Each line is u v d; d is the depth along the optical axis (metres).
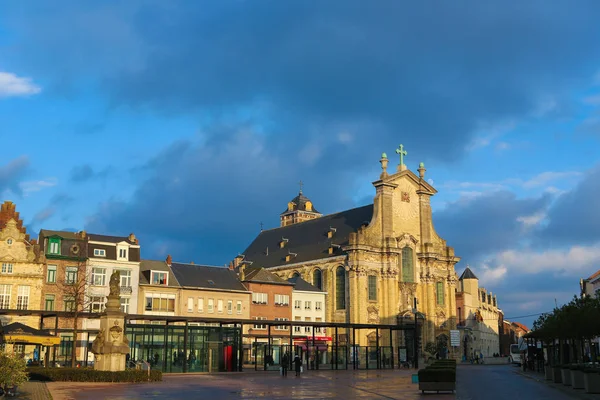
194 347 63.69
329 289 105.88
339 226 114.81
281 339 95.88
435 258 110.50
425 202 112.81
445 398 33.19
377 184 107.75
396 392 37.09
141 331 61.09
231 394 34.53
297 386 41.59
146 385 40.78
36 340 50.69
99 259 78.50
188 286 86.94
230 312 90.88
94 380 43.19
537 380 50.69
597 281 96.88
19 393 32.16
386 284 104.94
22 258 72.06
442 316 111.00
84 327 75.31
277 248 125.00
